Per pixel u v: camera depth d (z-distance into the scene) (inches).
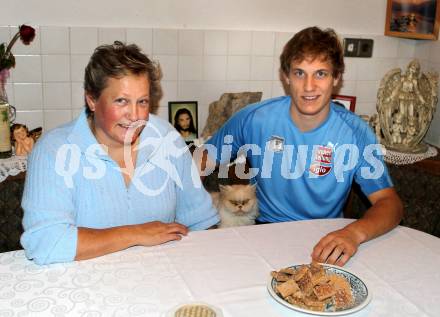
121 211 54.1
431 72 101.6
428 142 107.3
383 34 107.8
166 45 94.7
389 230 56.6
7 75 87.4
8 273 44.9
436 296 44.2
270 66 102.0
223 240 52.7
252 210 74.1
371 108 111.4
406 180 75.1
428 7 102.1
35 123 91.6
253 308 40.8
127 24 92.1
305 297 41.2
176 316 38.3
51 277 44.5
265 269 47.2
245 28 99.0
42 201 48.6
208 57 97.8
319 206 67.6
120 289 42.9
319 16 102.7
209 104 100.3
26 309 39.9
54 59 89.4
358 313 40.8
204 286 43.8
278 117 66.6
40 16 87.1
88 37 90.0
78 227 48.7
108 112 49.5
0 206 68.6
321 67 59.2
